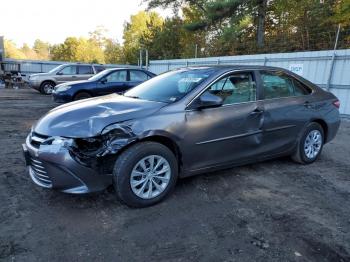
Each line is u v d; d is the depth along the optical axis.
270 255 2.62
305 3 18.17
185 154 3.59
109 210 3.29
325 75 10.43
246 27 22.50
